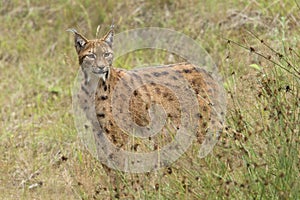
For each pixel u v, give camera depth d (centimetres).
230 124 1638
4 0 2925
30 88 2497
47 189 1920
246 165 1488
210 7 2603
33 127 2244
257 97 1723
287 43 2203
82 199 1664
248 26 2477
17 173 2023
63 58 2567
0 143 2167
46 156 2073
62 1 2833
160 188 1531
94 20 2742
